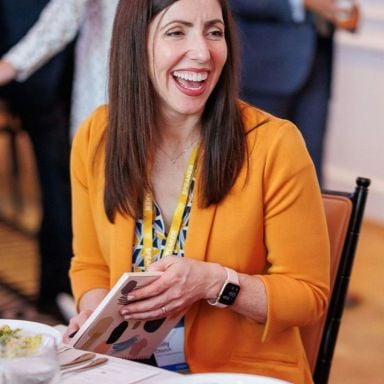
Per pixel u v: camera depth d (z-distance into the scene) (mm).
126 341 2562
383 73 7723
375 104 7859
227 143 2633
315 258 2660
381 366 5129
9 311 5863
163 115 2699
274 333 2641
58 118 5566
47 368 1872
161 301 2480
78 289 2924
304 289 2629
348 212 2824
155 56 2602
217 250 2652
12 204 8438
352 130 8094
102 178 2814
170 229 2688
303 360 2748
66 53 5305
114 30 2693
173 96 2594
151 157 2717
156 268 2516
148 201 2713
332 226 2822
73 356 2256
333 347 2855
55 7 4898
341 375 4973
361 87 7926
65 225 5766
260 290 2596
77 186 2945
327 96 6477
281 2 6070
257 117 2713
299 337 2777
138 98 2670
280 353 2709
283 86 6211
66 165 5645
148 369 2199
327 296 2699
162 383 1960
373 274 6785
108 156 2729
